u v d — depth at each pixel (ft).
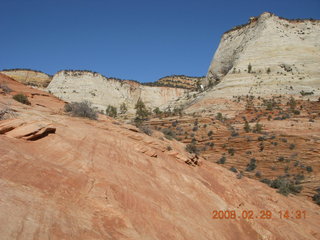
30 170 18.16
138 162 32.12
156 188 27.71
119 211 18.80
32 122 26.07
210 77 373.81
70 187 18.57
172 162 40.14
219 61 373.40
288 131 131.34
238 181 53.06
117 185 22.56
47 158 22.25
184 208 27.22
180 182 33.63
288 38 304.50
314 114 159.22
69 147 25.99
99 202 18.53
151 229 19.31
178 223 22.99
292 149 109.60
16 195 14.55
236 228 31.07
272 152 108.58
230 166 101.35
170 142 52.19
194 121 146.00
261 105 188.85
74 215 15.66
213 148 117.80
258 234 32.73
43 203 15.11
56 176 18.97
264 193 53.01
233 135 126.93
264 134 127.03
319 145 109.09
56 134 27.89
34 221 12.99
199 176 41.45
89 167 23.63
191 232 22.81
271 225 38.06
